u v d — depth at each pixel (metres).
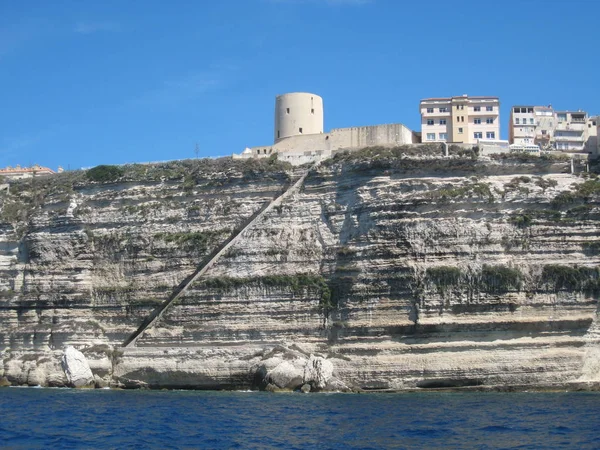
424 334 73.31
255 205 84.25
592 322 73.81
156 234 85.81
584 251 75.00
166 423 55.59
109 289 85.38
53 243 87.81
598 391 72.19
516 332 73.25
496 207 76.00
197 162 90.19
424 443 47.06
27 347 85.81
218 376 76.81
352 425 53.41
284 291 78.62
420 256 74.50
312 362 74.12
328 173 81.75
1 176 97.94
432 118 98.06
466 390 72.44
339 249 78.19
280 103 97.50
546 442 46.84
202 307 80.00
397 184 77.56
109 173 89.88
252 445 47.47
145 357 79.38
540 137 107.81
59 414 60.62
